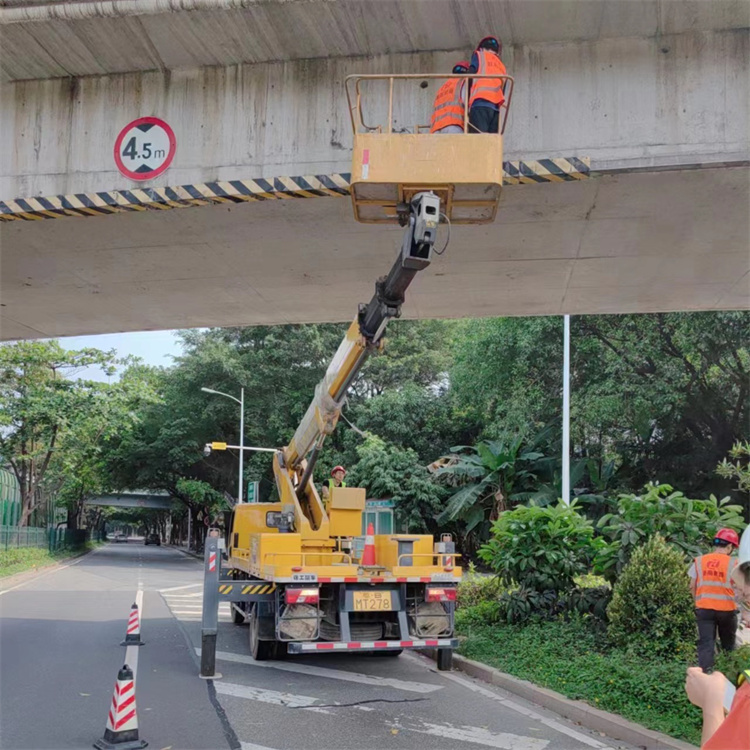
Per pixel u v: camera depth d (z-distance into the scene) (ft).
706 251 34.30
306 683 29.71
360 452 96.99
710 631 25.57
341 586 30.50
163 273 38.32
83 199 28.89
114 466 158.51
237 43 27.99
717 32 26.45
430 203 20.80
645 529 32.94
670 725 21.63
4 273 38.27
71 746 21.18
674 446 92.32
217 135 28.96
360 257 35.76
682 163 25.93
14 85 30.60
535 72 27.25
